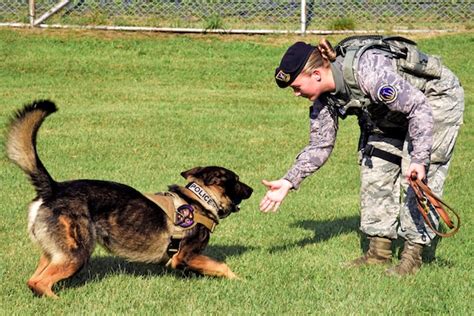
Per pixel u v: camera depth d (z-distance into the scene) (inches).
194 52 651.5
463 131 449.4
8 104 493.4
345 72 196.2
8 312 179.3
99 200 195.0
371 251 229.3
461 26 706.2
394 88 192.2
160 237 203.5
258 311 183.5
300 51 197.5
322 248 244.2
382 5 715.4
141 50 649.0
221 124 458.0
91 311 181.3
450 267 225.6
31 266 214.8
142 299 190.9
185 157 376.2
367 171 225.1
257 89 570.6
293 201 304.2
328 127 215.0
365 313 183.8
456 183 337.7
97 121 455.2
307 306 187.9
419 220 215.5
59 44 647.1
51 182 191.5
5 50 626.2
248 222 272.8
